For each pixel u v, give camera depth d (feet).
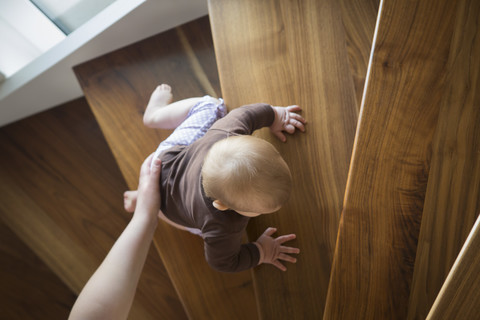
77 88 5.49
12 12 4.37
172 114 4.16
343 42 3.68
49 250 5.63
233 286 4.14
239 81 3.84
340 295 2.65
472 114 2.43
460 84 2.48
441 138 2.49
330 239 3.39
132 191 4.29
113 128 4.85
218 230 2.98
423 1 2.53
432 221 2.47
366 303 2.59
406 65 2.58
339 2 3.75
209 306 4.14
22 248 5.64
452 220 2.42
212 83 5.05
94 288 2.78
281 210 3.50
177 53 5.10
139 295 5.49
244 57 3.87
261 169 2.63
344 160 3.46
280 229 3.49
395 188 2.56
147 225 3.31
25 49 4.87
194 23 5.11
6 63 4.89
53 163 5.70
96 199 5.67
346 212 2.67
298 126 3.55
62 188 5.69
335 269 2.67
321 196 3.45
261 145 2.73
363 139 2.64
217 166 2.69
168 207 3.43
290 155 3.56
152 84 5.03
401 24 2.57
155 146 4.72
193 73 5.07
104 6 4.74
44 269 5.62
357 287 2.61
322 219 3.43
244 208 2.73
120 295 2.79
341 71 3.63
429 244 2.47
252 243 3.39
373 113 2.63
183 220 3.44
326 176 3.47
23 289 5.62
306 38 3.77
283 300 3.40
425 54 2.55
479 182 2.36
